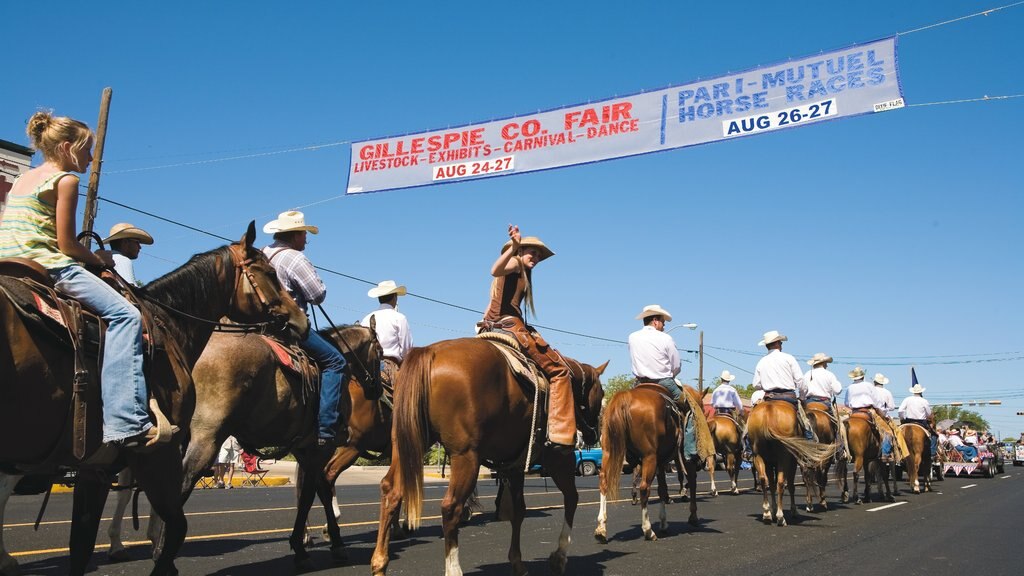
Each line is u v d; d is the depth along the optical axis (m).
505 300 6.66
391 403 8.73
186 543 8.79
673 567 7.54
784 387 11.94
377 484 22.42
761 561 7.93
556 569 6.90
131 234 7.32
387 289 10.05
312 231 7.95
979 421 116.81
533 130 12.27
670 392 10.34
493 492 18.25
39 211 4.30
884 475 16.58
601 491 9.59
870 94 10.21
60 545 8.30
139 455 4.76
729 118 11.02
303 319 6.14
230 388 6.45
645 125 11.50
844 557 8.23
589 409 7.63
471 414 5.67
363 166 13.29
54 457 4.16
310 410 7.24
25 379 3.85
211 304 5.63
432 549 8.70
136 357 4.37
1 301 3.79
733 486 19.16
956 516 12.75
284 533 9.87
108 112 17.14
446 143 12.81
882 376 17.42
